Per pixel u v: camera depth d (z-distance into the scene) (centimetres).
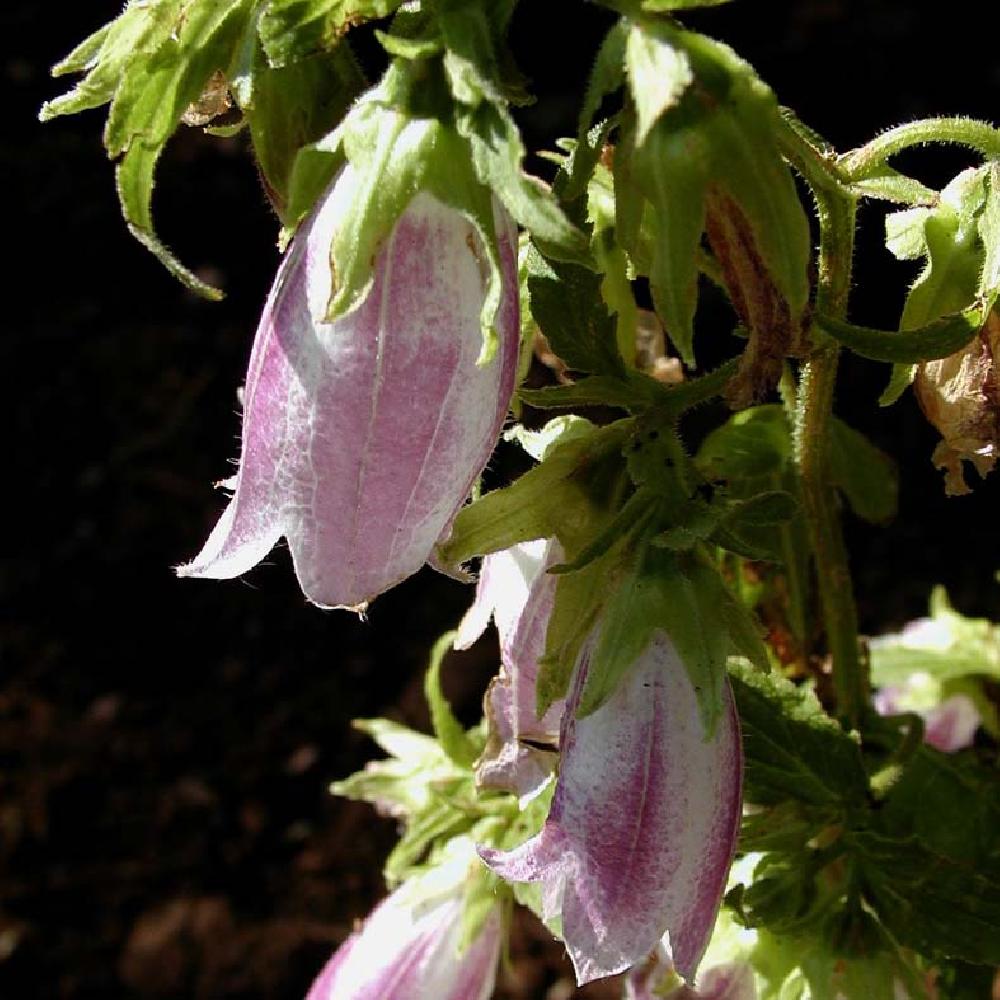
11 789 83
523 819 34
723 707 26
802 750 31
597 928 26
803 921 31
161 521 92
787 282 23
